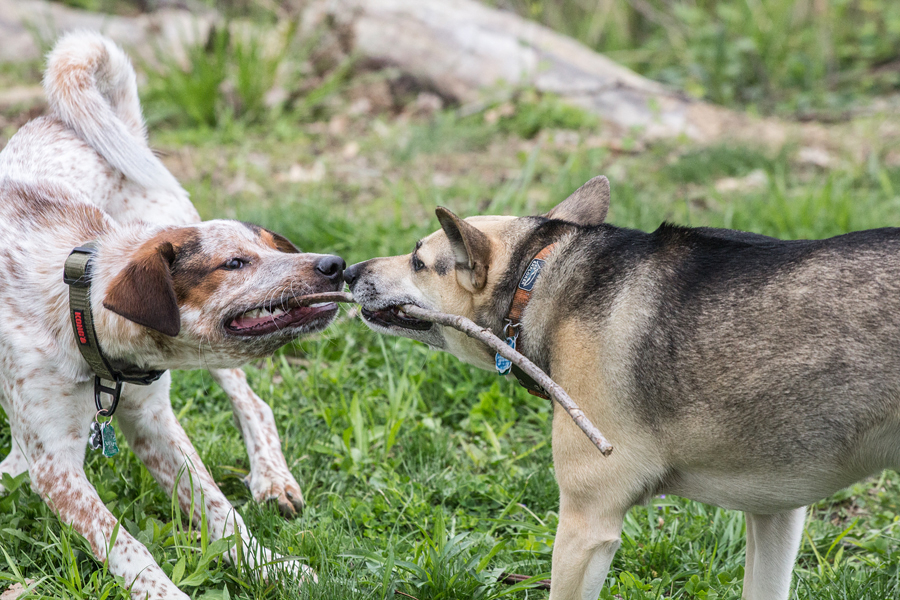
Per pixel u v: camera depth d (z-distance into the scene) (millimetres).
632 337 2861
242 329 3236
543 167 8000
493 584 3141
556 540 2891
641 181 7656
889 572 3334
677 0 12805
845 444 2623
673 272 2906
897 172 7355
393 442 4137
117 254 3172
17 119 8570
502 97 9297
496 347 2830
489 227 3299
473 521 3682
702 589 3217
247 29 10102
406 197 7281
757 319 2705
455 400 4598
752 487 2803
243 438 4023
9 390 3199
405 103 9680
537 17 12352
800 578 3266
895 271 2584
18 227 3400
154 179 4023
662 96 9375
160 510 3615
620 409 2842
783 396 2641
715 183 7707
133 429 3498
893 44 11750
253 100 9203
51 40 9586
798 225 6203
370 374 4828
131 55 9891
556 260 3113
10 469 3645
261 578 3115
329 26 9898
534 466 4121
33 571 3199
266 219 6188
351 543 3398
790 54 11492
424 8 9844
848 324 2586
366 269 3398
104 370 3184
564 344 2979
